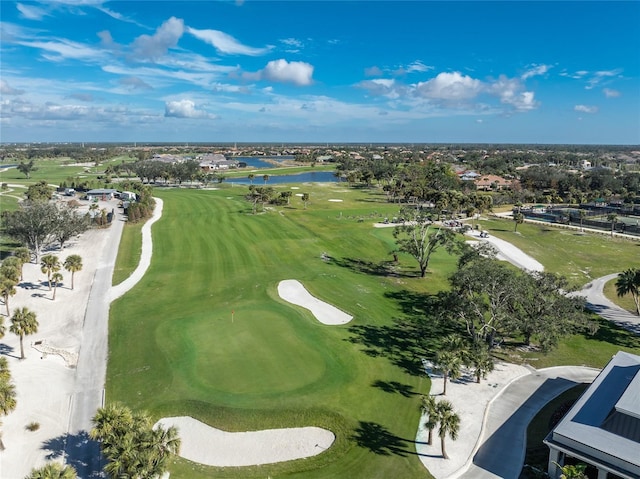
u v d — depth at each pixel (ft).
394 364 160.04
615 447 100.63
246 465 112.47
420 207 501.56
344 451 116.98
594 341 184.75
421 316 204.95
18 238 283.38
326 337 177.58
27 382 146.10
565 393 144.46
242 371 151.64
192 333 179.52
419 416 131.23
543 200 585.63
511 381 151.43
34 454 113.91
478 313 165.48
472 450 117.08
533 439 121.70
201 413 130.93
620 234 396.98
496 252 217.97
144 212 408.67
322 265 279.08
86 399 137.59
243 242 326.03
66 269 248.93
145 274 254.88
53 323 190.80
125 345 171.01
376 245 331.16
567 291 175.22
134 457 92.94
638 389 113.09
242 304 211.00
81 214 394.73
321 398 137.18
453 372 138.82
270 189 518.37
